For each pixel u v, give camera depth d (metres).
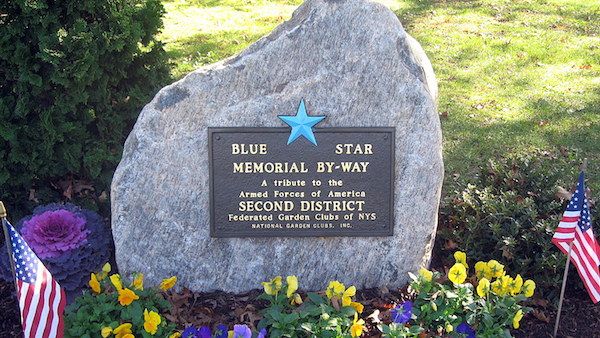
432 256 2.75
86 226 2.68
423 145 2.44
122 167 2.44
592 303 2.58
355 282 2.56
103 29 2.90
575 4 6.93
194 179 2.45
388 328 2.20
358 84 2.39
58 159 2.93
